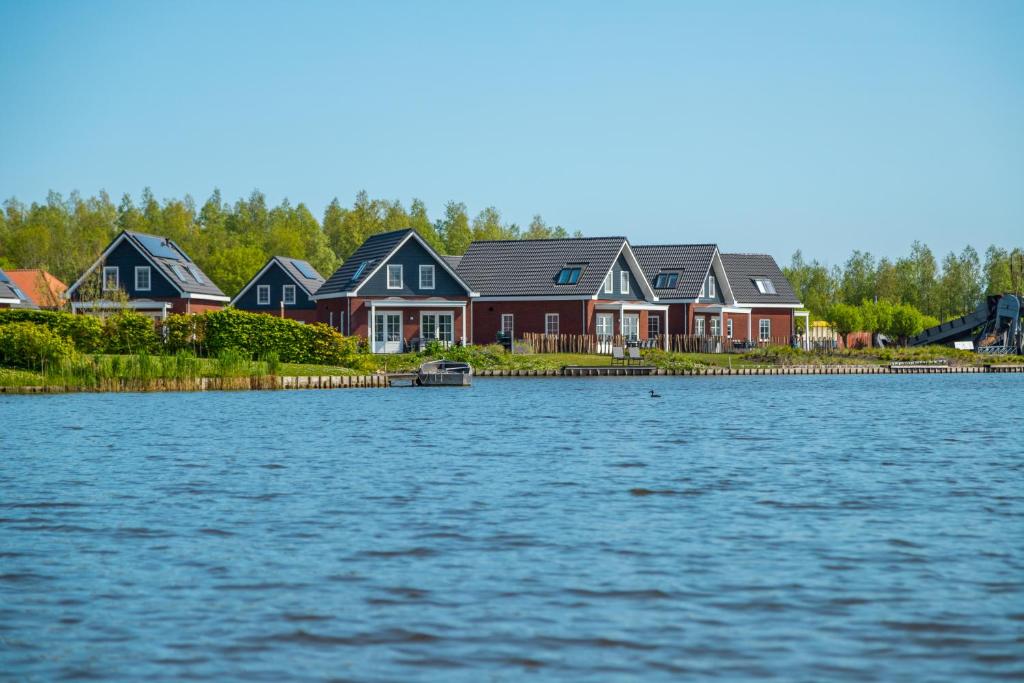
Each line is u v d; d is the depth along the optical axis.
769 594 23.45
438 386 106.00
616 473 41.44
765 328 178.50
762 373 137.88
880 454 47.88
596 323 148.12
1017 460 45.72
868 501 34.97
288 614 22.11
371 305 136.25
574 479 39.78
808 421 65.50
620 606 22.64
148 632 20.97
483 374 126.06
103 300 138.88
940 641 20.31
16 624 21.47
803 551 27.50
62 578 24.88
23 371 93.12
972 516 32.28
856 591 23.67
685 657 19.56
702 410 74.75
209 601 23.02
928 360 152.25
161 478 40.09
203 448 50.09
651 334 165.38
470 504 34.31
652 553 27.28
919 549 27.70
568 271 149.75
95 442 52.59
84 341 104.19
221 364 98.88
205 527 30.61
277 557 26.89
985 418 68.12
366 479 39.78
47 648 20.08
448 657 19.61
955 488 37.69
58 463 44.47
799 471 42.03
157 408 75.44
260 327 108.50
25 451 48.72
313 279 172.25
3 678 18.61
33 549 27.83
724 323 171.62
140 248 150.12
